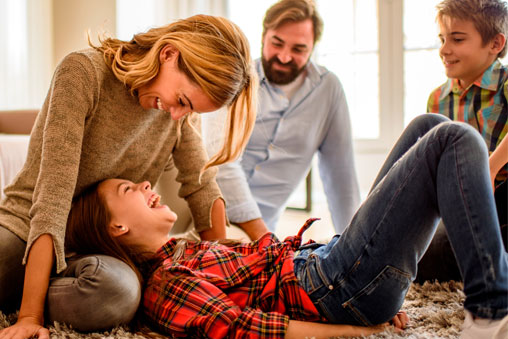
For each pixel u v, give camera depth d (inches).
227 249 46.3
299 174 83.4
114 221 45.8
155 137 52.9
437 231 56.0
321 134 83.0
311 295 40.6
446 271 55.1
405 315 42.5
